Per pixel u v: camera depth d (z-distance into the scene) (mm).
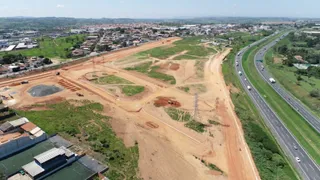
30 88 104312
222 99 98500
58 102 89500
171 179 52656
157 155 60625
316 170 60062
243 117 82938
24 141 60031
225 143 67875
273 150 65625
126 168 54688
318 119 87000
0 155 56219
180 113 84688
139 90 105312
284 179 54438
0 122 72375
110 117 79625
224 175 55156
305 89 113688
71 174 51625
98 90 103812
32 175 48688
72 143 62969
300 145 71062
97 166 54500
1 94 96125
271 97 107500
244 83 125438
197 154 62375
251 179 54406
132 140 66500
